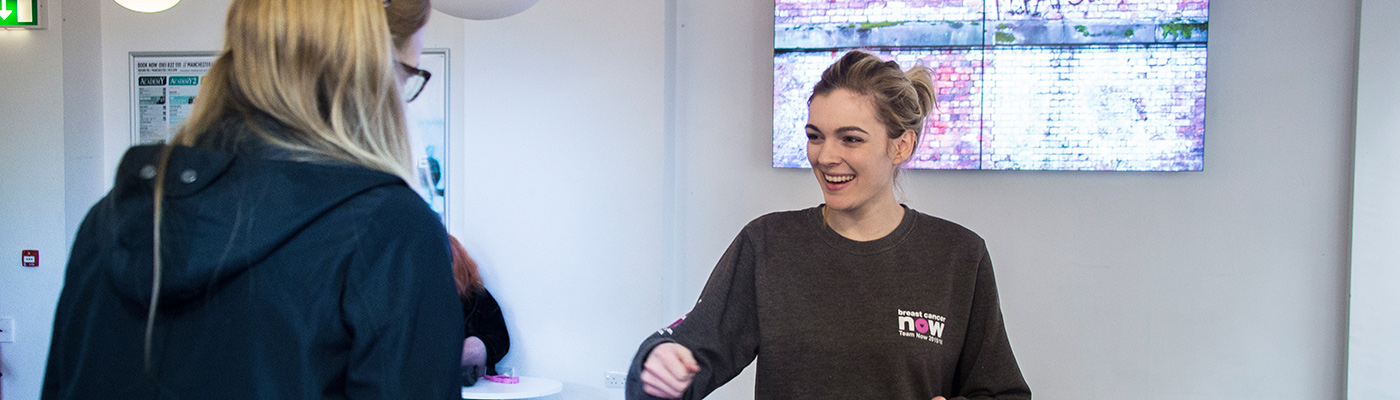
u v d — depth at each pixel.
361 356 0.85
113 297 0.85
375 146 0.89
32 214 3.44
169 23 3.45
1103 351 3.06
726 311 1.43
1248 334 3.00
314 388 0.83
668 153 3.19
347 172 0.86
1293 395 2.99
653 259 3.17
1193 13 2.86
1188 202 3.00
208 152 0.82
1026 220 3.05
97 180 3.48
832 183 1.35
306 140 0.86
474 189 3.25
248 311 0.82
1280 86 2.94
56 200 3.43
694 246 3.23
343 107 0.87
